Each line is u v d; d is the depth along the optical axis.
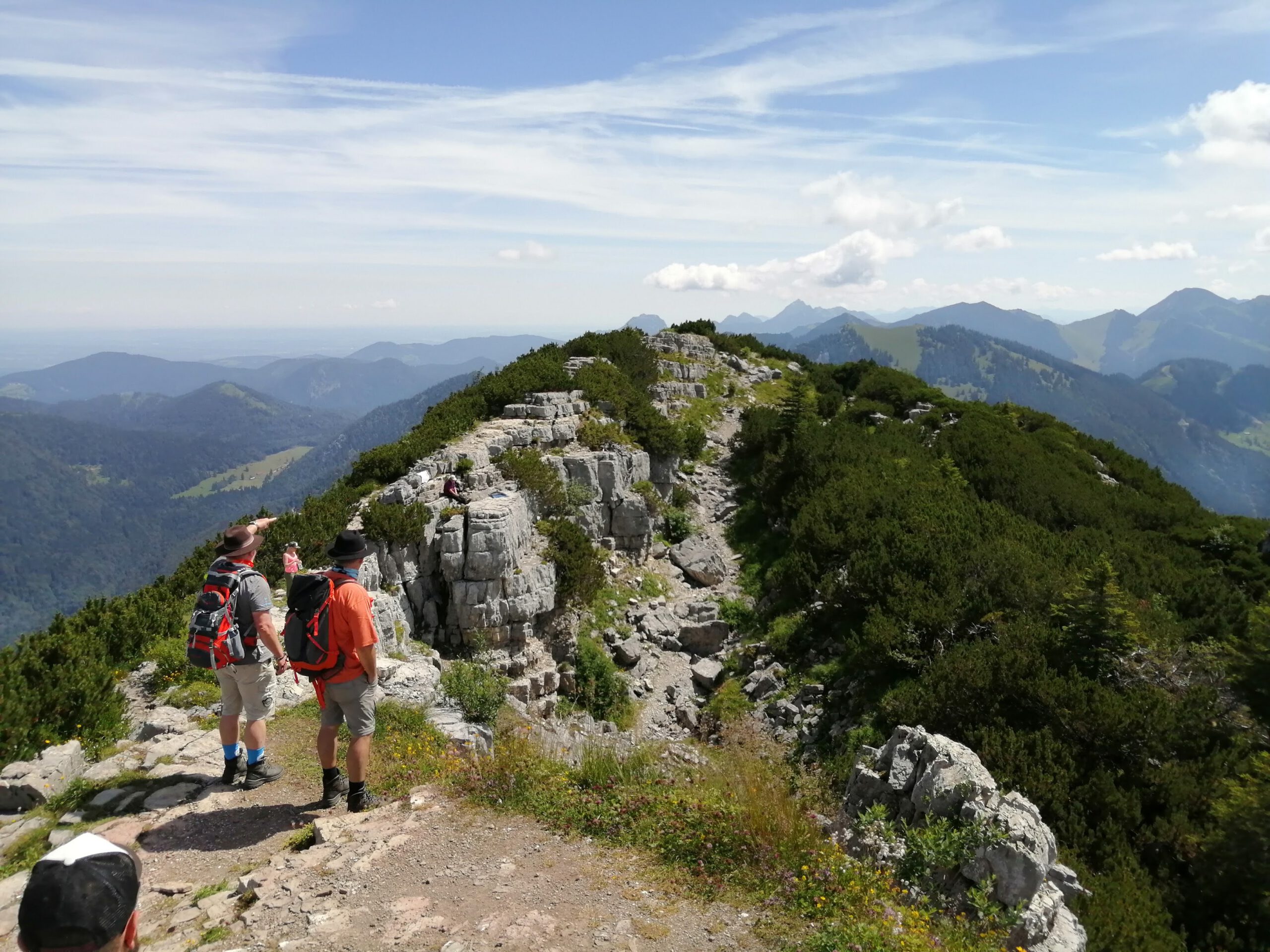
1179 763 16.33
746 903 6.61
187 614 15.73
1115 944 11.85
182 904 6.46
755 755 20.80
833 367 71.19
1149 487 47.88
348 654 7.80
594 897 6.61
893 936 6.47
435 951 5.74
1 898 6.52
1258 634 18.97
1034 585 23.39
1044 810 15.45
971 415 54.44
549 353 47.50
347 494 25.64
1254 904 13.16
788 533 34.78
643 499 33.38
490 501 24.89
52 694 10.63
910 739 12.39
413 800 8.30
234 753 8.80
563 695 24.95
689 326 70.44
